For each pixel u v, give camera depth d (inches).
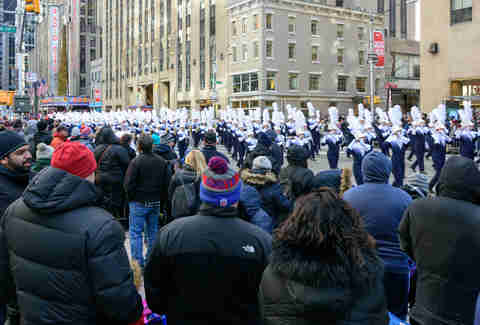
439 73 1243.8
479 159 723.4
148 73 3075.8
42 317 96.3
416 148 657.0
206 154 256.8
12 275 105.4
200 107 2448.3
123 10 3476.9
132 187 234.7
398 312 149.4
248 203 159.2
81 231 94.4
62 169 97.7
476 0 1141.1
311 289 76.9
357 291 78.9
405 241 131.7
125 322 97.8
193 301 100.0
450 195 121.5
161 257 102.0
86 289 95.7
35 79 1994.3
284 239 82.3
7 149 144.1
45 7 5502.0
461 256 115.9
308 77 2065.7
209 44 2333.9
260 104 1947.6
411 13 3324.3
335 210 81.4
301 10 2032.5
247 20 2025.1
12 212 104.3
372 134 681.6
